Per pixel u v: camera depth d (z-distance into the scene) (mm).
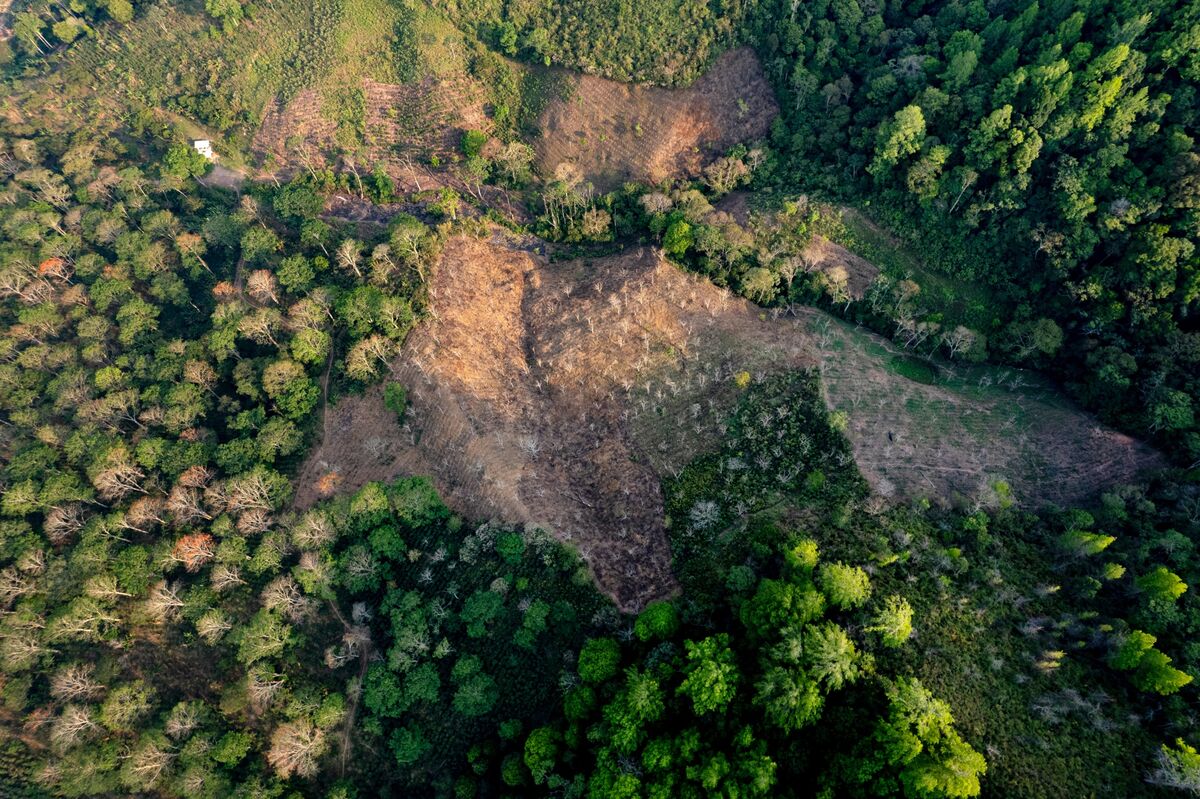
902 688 81062
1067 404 119750
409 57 169625
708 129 162500
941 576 95875
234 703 103438
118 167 166875
